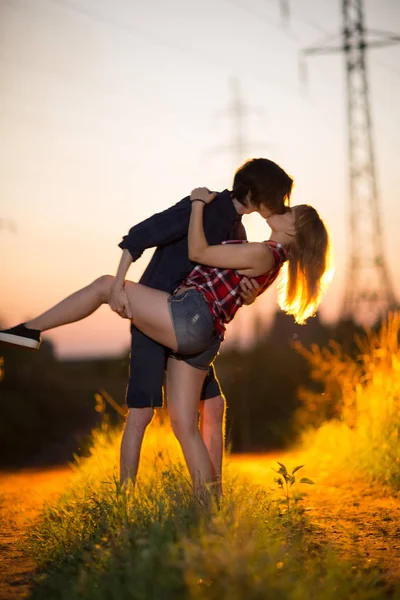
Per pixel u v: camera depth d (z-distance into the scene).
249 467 10.73
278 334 35.25
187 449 5.25
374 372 10.66
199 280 5.22
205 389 5.78
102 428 9.63
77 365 31.36
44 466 17.50
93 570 4.21
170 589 3.68
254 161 5.44
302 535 5.31
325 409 13.80
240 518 4.70
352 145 33.97
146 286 5.30
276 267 5.35
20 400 27.73
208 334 5.13
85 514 5.66
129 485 5.40
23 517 7.29
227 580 3.64
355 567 4.60
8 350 30.38
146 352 5.43
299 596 3.66
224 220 5.35
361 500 7.65
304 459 11.60
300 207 5.52
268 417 29.09
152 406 5.39
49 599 4.12
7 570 4.92
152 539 4.16
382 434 9.74
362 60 34.19
